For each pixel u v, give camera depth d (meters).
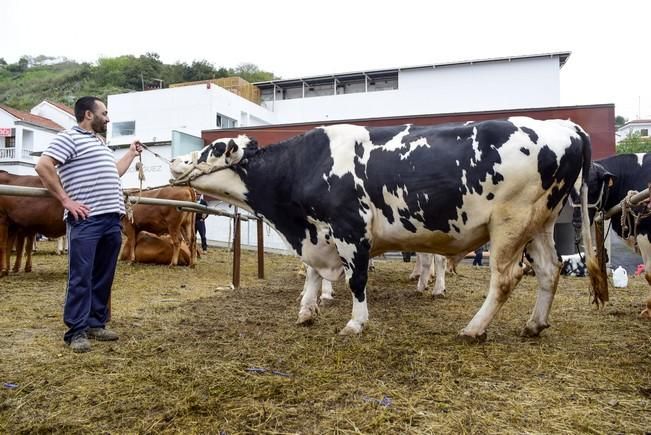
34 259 10.37
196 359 3.35
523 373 3.09
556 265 3.99
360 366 3.21
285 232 4.62
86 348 3.54
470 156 3.67
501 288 3.73
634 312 5.26
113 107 27.91
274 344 3.75
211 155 4.69
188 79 69.75
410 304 5.76
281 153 4.49
